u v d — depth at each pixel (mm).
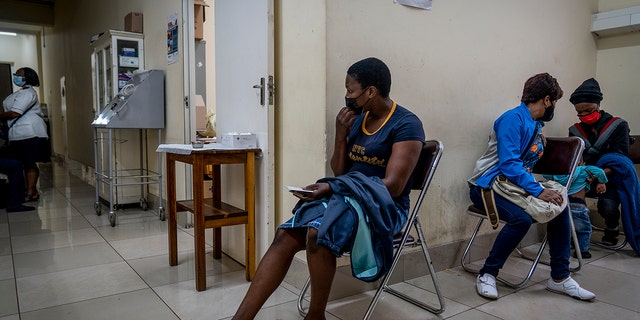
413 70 2270
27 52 11344
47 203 4547
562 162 2314
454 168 2520
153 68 4133
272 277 1497
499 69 2699
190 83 3480
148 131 4281
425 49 2311
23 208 4156
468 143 2572
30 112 4602
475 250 2680
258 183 2379
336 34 1991
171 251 2588
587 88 2908
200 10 4219
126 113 3688
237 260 2668
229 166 2684
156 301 2086
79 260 2693
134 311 1973
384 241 1514
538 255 2361
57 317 1905
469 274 2479
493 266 2199
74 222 3709
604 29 3332
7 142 4543
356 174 1567
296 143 2176
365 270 1493
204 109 3945
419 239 1939
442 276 2439
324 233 1403
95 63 4750
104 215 4008
